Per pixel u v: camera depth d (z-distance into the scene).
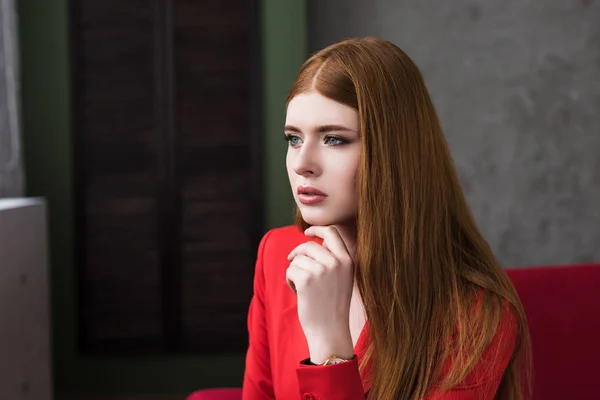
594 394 1.18
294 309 0.99
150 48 2.64
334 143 0.77
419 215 0.80
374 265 0.80
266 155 2.68
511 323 0.81
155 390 2.76
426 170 0.81
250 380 1.09
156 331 2.75
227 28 2.63
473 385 0.77
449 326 0.80
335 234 0.80
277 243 1.10
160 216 2.70
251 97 2.66
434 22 2.98
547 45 3.02
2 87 2.45
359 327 0.92
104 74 2.65
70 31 2.62
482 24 3.00
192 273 2.73
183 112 2.67
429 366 0.79
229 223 2.71
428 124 0.82
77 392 2.75
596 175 3.10
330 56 0.79
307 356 0.95
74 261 2.71
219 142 2.68
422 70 3.01
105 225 2.71
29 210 2.20
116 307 2.74
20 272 2.11
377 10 2.96
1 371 1.93
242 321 2.76
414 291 0.81
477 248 0.86
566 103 3.05
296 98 0.78
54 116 2.65
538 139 3.07
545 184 3.10
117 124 2.67
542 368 1.17
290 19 2.63
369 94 0.77
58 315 2.72
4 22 2.48
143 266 2.73
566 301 1.20
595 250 3.13
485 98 3.04
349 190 0.78
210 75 2.65
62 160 2.66
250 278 2.74
